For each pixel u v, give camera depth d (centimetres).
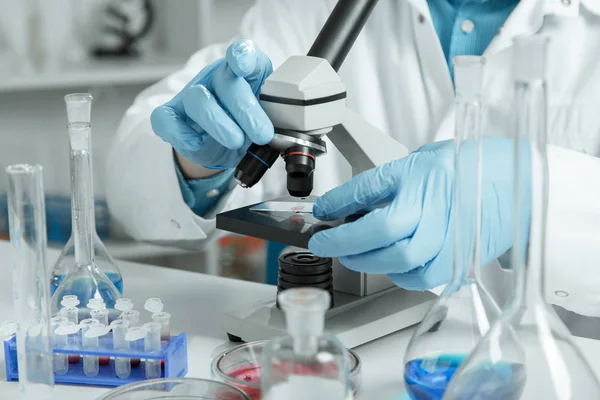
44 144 270
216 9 277
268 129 93
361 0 99
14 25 261
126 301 92
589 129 149
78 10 266
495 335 64
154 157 140
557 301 131
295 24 170
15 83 242
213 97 100
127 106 275
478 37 152
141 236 149
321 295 60
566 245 127
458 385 64
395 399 83
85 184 94
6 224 238
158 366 87
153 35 274
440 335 72
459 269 73
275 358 60
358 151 103
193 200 141
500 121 149
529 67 58
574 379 60
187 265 230
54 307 94
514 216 62
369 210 98
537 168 60
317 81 91
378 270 88
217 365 84
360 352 96
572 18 149
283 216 101
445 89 156
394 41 160
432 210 89
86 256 96
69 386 87
